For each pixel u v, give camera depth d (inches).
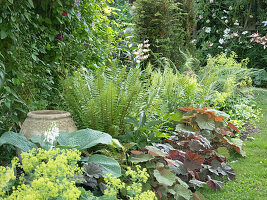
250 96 225.3
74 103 107.0
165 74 160.4
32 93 108.8
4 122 98.0
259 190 97.3
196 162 95.9
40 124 83.2
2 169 55.0
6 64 97.2
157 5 224.2
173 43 235.9
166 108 128.3
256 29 338.6
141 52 192.7
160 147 101.6
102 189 70.7
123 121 105.3
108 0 187.2
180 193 85.0
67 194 49.3
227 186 101.0
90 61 152.8
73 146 76.9
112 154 89.7
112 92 96.0
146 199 58.1
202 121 123.0
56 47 123.5
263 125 171.9
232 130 153.5
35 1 114.6
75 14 132.1
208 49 345.1
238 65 238.2
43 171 54.6
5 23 92.7
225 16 339.9
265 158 124.3
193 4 263.1
